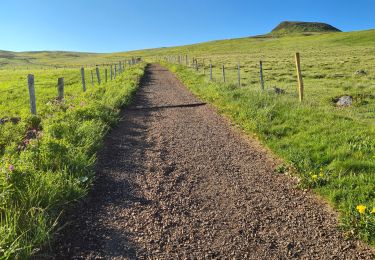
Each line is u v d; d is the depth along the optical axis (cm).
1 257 311
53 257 355
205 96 1526
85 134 735
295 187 559
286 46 10356
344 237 414
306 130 817
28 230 352
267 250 392
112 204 489
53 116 899
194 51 13050
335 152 634
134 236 410
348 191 499
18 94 1980
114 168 637
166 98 1591
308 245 401
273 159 695
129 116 1164
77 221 433
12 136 730
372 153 630
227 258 376
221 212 480
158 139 859
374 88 1753
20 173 438
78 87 2175
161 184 571
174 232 424
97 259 361
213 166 664
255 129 873
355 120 913
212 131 939
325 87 1889
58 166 525
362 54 5109
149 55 14075
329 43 9700
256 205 502
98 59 14988
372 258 374
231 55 7694
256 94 1288
